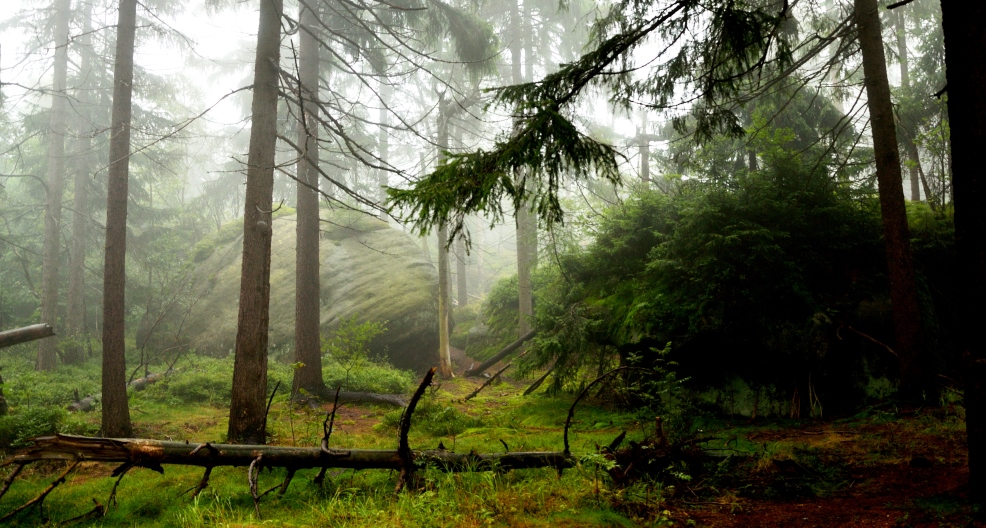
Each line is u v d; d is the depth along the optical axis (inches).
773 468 235.9
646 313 411.8
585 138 225.8
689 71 268.8
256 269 360.5
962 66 172.6
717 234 380.5
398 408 486.9
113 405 367.2
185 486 249.9
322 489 225.1
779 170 415.5
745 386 376.2
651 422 346.9
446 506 189.0
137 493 245.8
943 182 499.2
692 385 392.5
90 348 761.6
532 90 237.8
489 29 608.1
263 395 357.4
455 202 216.1
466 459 230.8
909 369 339.3
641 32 229.5
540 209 237.9
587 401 456.8
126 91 402.0
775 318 370.0
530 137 214.5
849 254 403.5
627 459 233.1
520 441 328.8
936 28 634.8
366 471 250.5
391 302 775.1
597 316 467.2
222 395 520.4
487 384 585.3
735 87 260.7
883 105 355.6
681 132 291.4
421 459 225.6
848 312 370.3
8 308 812.0
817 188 409.4
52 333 335.9
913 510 176.9
